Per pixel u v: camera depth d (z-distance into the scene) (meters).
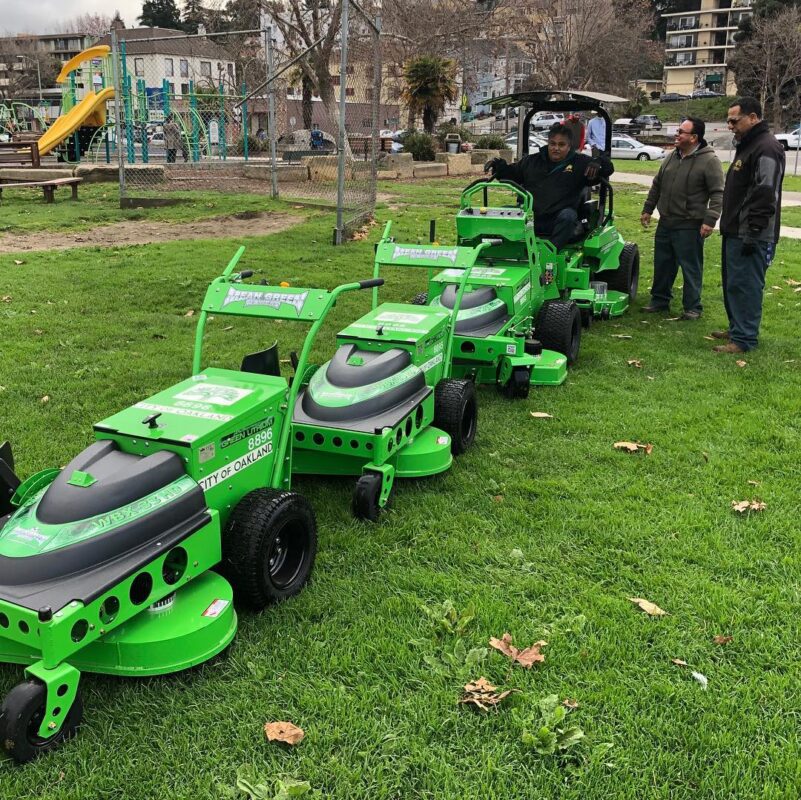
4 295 9.27
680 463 5.29
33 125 47.34
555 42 44.72
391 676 3.23
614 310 9.04
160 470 3.20
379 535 4.32
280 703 3.09
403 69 34.84
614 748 2.88
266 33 17.64
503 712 3.05
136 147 31.33
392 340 4.88
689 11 98.06
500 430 5.82
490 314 6.47
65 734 2.87
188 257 11.53
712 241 14.44
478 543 4.26
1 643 2.98
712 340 8.19
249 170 22.06
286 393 3.93
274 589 3.61
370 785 2.73
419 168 26.38
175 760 2.81
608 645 3.41
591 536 4.34
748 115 7.23
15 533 2.97
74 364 7.00
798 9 62.91
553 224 7.95
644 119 64.62
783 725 3.00
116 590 2.88
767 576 3.99
